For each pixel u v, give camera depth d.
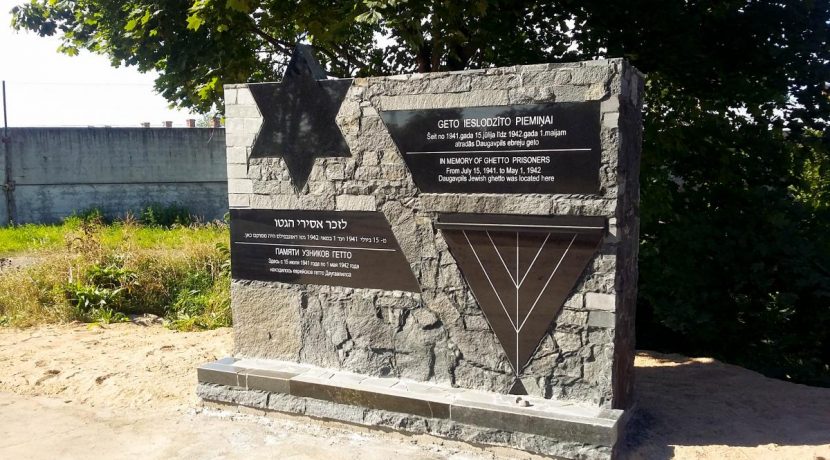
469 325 4.52
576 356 4.21
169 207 21.00
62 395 5.61
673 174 8.20
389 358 4.82
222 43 7.54
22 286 8.90
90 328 7.97
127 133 21.05
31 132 20.12
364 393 4.60
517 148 4.24
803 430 4.46
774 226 7.04
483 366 4.50
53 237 15.23
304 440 4.61
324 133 4.89
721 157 7.90
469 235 4.45
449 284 4.55
